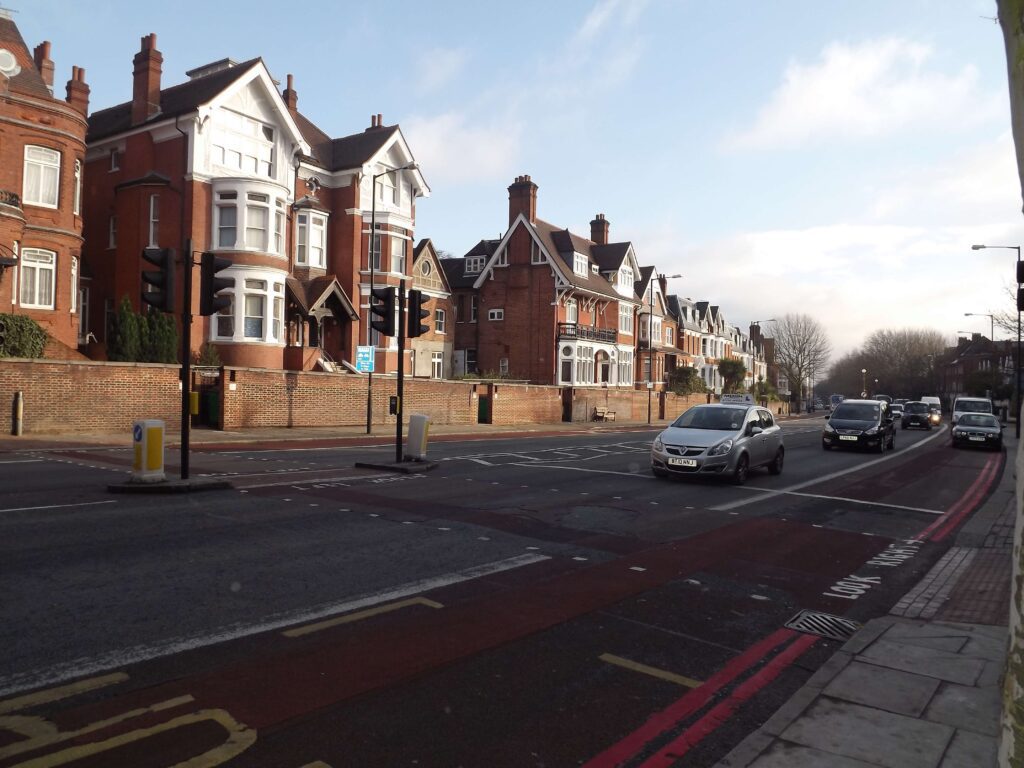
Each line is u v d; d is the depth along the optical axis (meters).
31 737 3.61
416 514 10.02
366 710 4.08
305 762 3.49
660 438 14.95
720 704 4.42
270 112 31.20
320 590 6.31
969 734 3.89
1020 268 11.77
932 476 17.75
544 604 6.21
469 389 33.34
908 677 4.71
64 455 15.72
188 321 11.54
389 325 15.37
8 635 4.96
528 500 11.63
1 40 24.36
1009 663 2.02
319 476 13.66
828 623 6.07
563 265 47.31
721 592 6.86
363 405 28.09
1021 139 2.04
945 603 6.73
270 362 28.98
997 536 10.02
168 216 28.64
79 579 6.32
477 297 49.38
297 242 33.22
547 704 4.29
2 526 8.27
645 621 5.89
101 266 31.22
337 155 36.62
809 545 9.16
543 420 39.16
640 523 10.09
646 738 3.94
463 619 5.72
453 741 3.79
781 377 117.38
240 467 14.79
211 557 7.25
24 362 18.61
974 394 75.38
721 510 11.44
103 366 20.17
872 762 3.58
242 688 4.29
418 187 37.84
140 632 5.12
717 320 82.75
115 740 3.61
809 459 21.30
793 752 3.69
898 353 119.94
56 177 24.86
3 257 21.67
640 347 57.28
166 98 31.66
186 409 11.54
